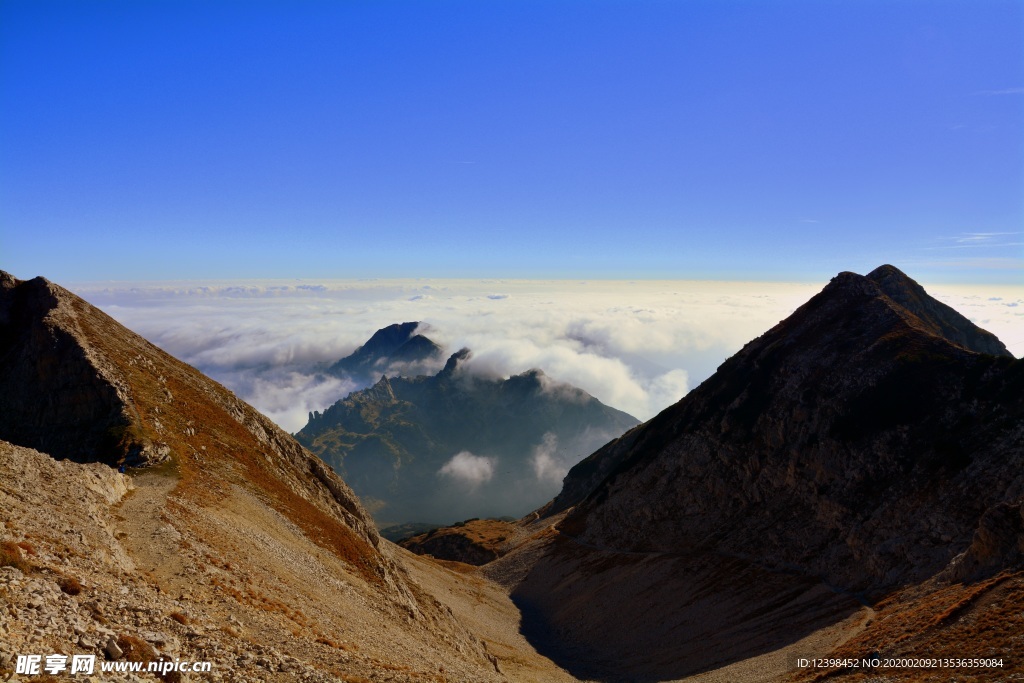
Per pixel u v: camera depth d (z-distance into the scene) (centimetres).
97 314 9500
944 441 9781
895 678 4419
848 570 9319
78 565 2694
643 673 8938
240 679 2245
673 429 15012
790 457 11738
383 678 2948
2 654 1698
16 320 8406
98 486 4416
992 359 10462
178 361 9894
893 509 9425
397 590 6675
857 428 11025
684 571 11450
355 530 8062
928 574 8169
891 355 11869
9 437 7000
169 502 4769
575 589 12850
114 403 7131
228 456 7088
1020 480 8194
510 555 16000
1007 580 5038
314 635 3481
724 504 12419
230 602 3391
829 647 6969
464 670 4712
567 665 9869
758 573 10419
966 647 4397
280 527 5806
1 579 2097
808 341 13650
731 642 8844
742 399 13675
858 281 14300
